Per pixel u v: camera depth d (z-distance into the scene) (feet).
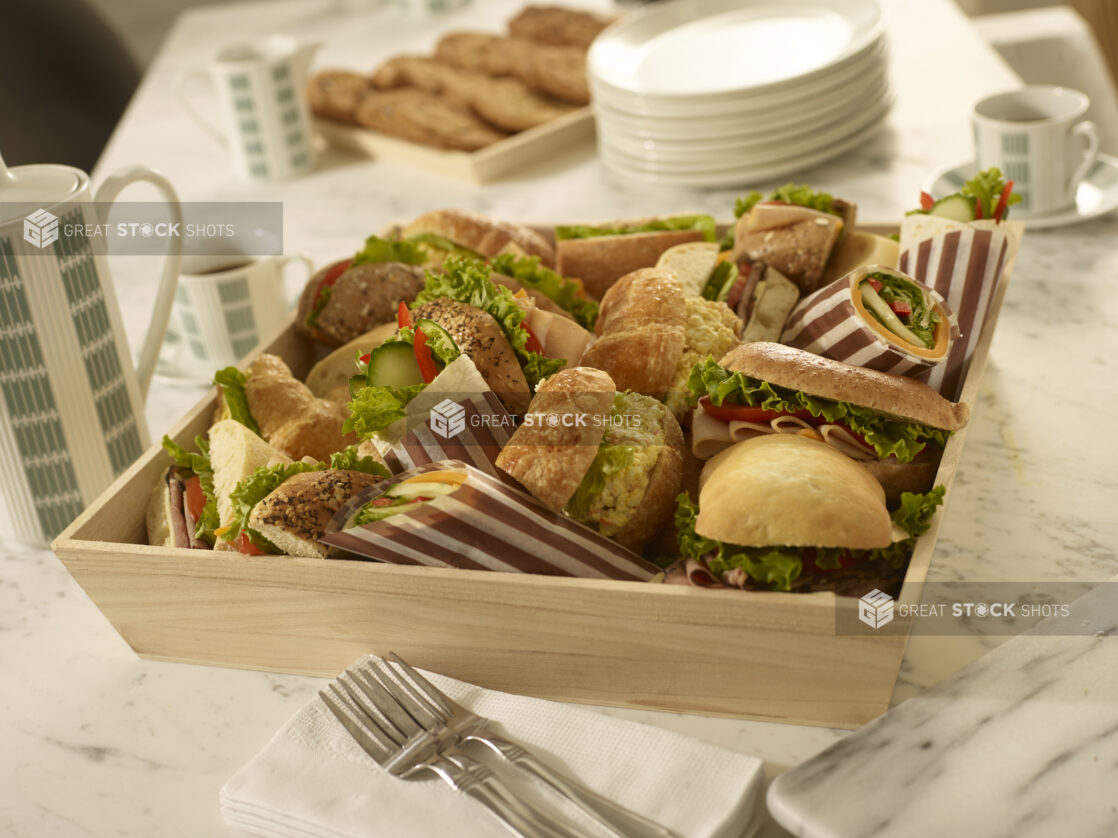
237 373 3.88
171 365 4.48
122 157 5.90
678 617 3.30
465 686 3.40
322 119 5.75
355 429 3.51
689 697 3.38
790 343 3.75
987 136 4.58
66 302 3.73
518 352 3.62
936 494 3.37
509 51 5.81
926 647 3.45
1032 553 3.61
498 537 3.39
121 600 3.55
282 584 3.45
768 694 3.34
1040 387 4.02
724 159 4.92
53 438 3.79
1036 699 3.28
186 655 3.60
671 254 4.02
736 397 3.58
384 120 5.46
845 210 4.07
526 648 3.41
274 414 3.84
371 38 7.03
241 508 3.54
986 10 8.76
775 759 3.32
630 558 3.47
